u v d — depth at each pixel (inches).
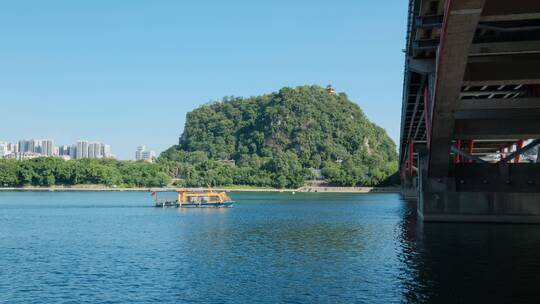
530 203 2164.1
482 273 1187.3
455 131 1978.3
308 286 1106.1
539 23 1437.0
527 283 1083.3
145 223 2709.2
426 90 2082.9
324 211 3710.6
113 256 1542.8
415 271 1230.9
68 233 2215.8
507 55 1581.0
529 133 1957.4
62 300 1025.5
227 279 1189.1
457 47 1326.3
